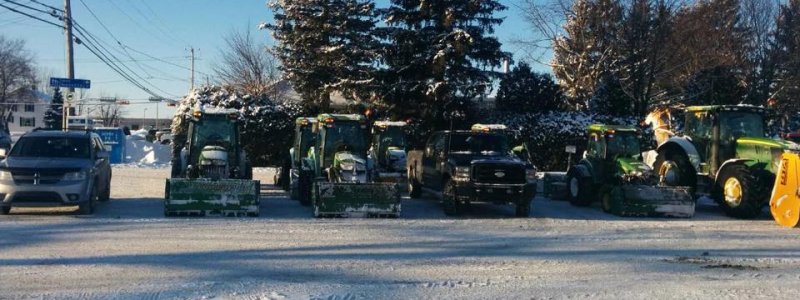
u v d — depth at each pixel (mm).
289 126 30062
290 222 13062
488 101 37594
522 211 15250
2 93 63469
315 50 31875
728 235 12375
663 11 29203
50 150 14195
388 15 27672
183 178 14297
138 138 38000
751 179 14867
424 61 26844
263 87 44844
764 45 31531
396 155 20219
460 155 15727
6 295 7008
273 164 30141
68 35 28250
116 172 24953
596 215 15688
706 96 31969
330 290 7438
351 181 15133
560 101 32375
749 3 31750
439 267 8906
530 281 8102
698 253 10344
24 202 13008
